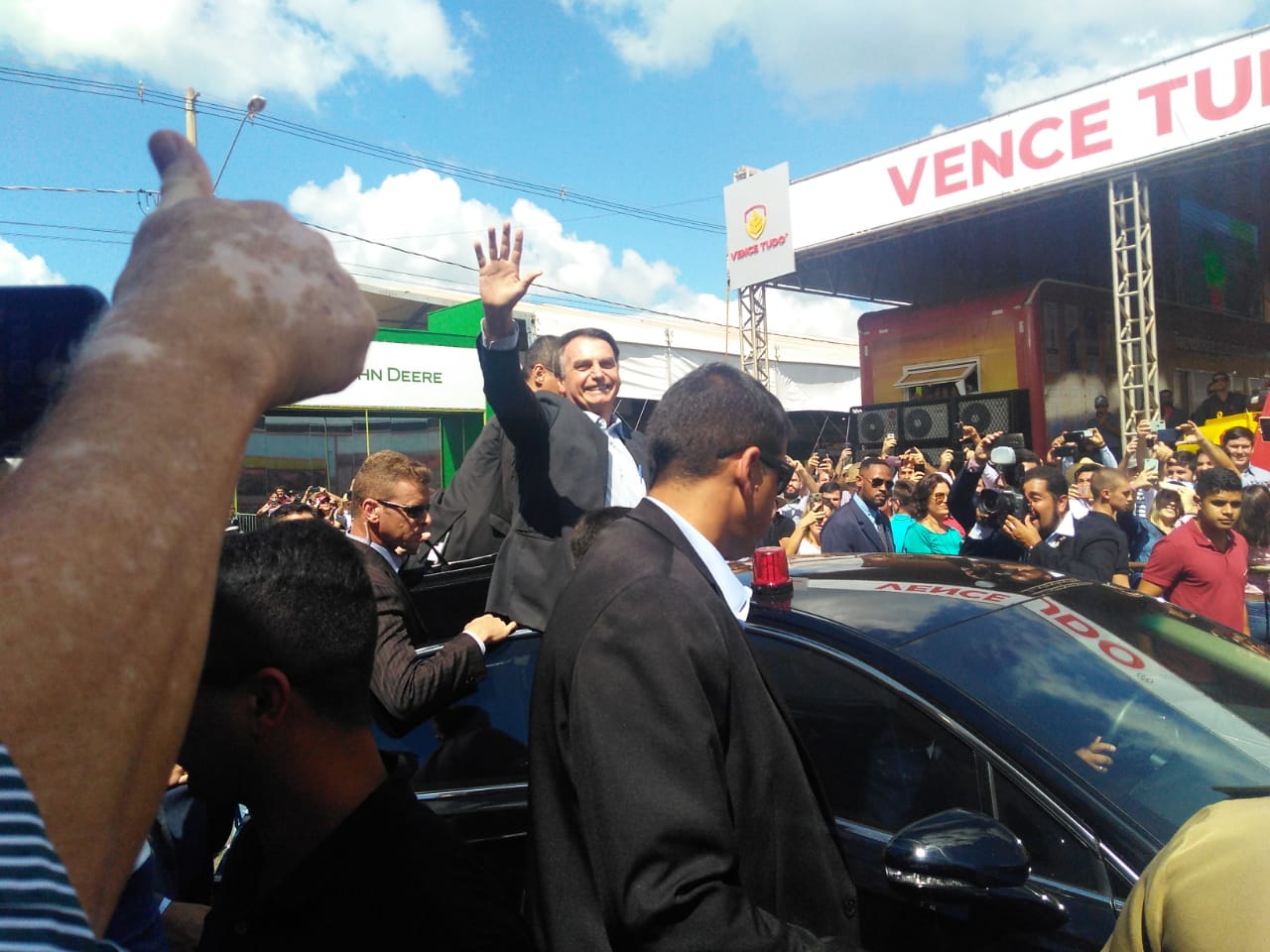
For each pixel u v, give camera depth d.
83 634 0.40
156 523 0.43
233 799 1.12
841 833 2.07
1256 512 4.45
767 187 13.47
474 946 0.99
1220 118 9.19
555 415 2.67
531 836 1.43
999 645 2.19
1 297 0.49
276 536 1.13
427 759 2.68
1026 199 11.00
